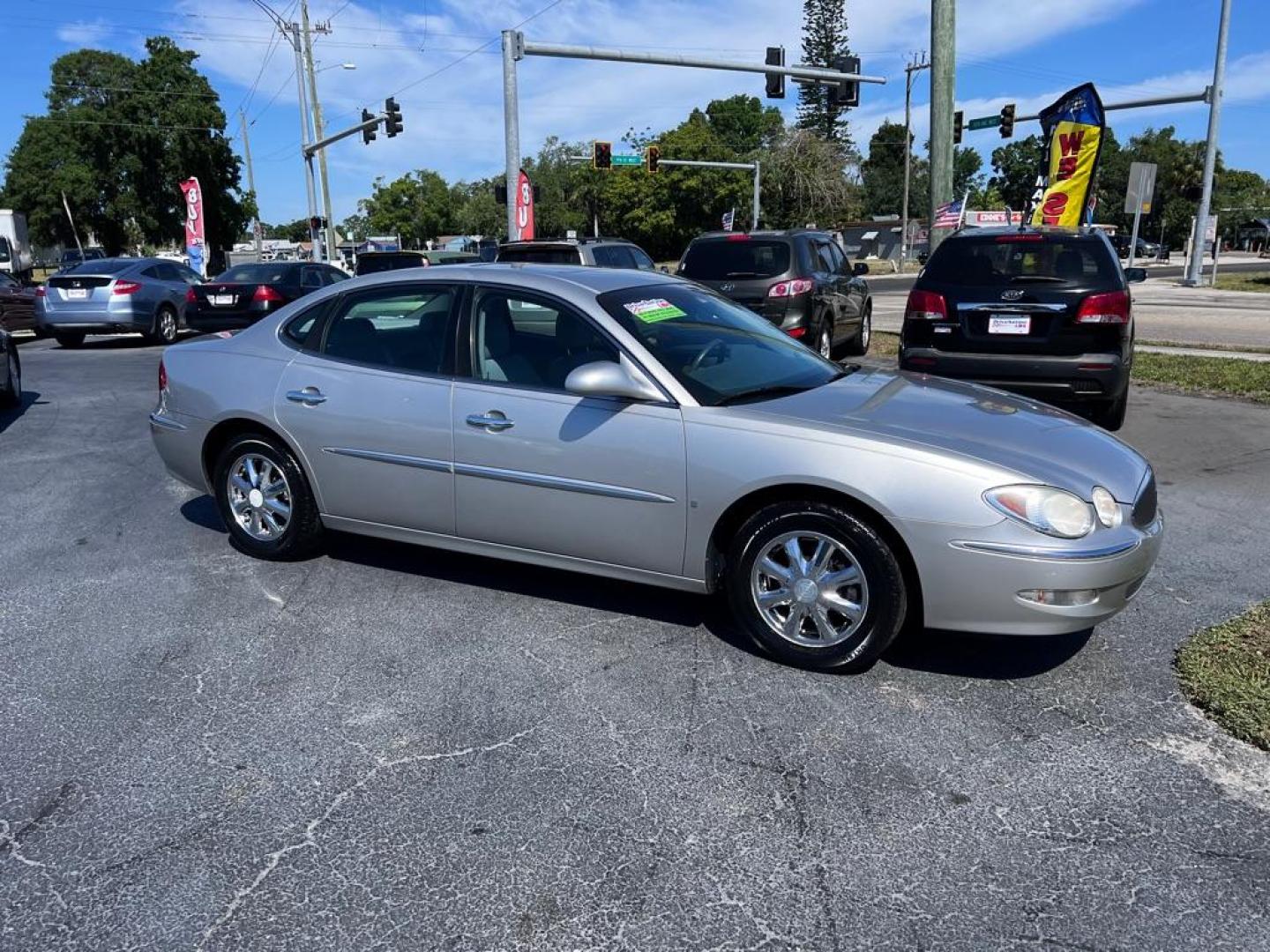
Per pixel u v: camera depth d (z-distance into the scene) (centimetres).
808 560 379
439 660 398
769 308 1020
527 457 419
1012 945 240
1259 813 292
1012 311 750
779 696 365
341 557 523
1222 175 9038
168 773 318
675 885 263
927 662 392
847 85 2245
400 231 9688
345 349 479
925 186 9544
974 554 348
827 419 381
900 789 305
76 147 5391
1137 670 383
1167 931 244
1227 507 598
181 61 5478
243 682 380
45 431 872
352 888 263
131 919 251
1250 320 1727
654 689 372
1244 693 354
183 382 523
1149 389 1010
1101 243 749
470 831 287
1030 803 297
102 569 509
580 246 1359
